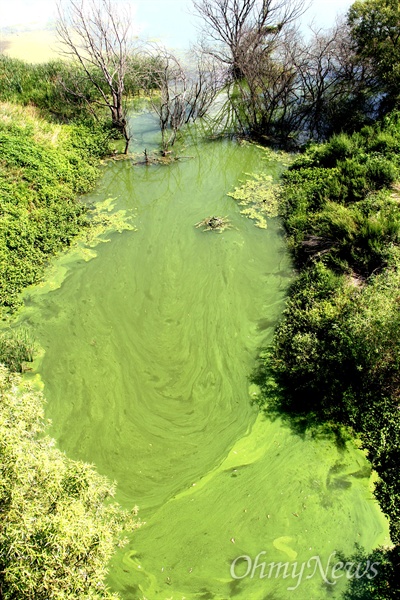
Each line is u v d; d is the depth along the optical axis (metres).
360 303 7.50
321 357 7.15
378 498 5.90
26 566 3.88
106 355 8.22
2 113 14.35
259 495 6.05
